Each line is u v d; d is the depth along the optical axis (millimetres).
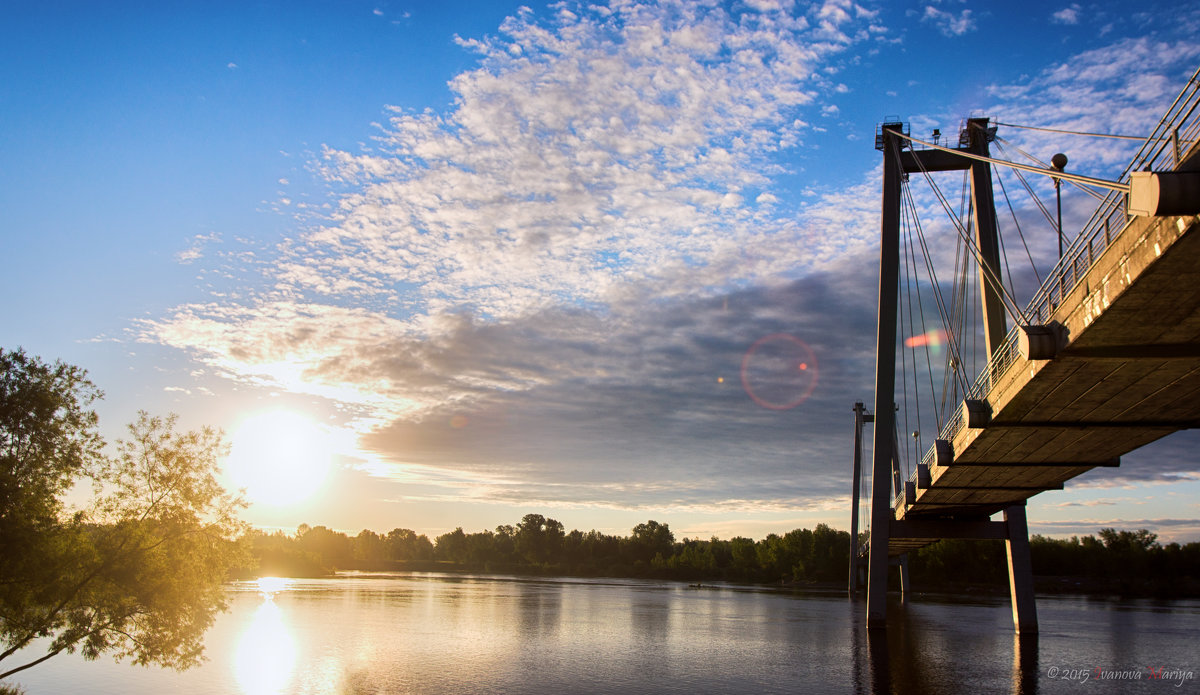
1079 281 26594
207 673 39750
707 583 188750
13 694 29344
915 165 59156
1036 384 32656
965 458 45875
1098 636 60406
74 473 27156
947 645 53938
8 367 26562
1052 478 50719
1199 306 24203
